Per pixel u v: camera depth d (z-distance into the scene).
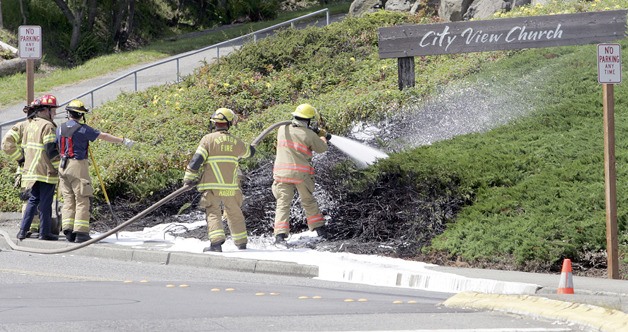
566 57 27.95
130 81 44.66
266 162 24.28
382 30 28.62
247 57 34.03
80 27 56.97
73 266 18.23
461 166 21.42
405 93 27.66
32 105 21.22
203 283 16.20
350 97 28.84
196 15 66.00
